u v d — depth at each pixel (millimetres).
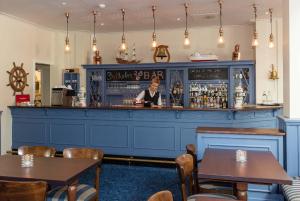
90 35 8539
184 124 5230
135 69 7531
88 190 2857
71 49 8336
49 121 5957
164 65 7297
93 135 5672
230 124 5062
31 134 6105
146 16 6773
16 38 6789
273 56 6984
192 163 2850
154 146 5379
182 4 5883
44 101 8188
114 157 5566
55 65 8188
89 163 2793
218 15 6695
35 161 2883
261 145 3514
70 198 2422
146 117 5406
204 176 2320
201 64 7094
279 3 5832
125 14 6602
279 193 3389
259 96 7035
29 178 2295
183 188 2557
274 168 2490
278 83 6945
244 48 7699
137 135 5453
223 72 7160
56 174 2400
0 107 6289
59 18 6914
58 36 8211
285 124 3533
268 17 6887
